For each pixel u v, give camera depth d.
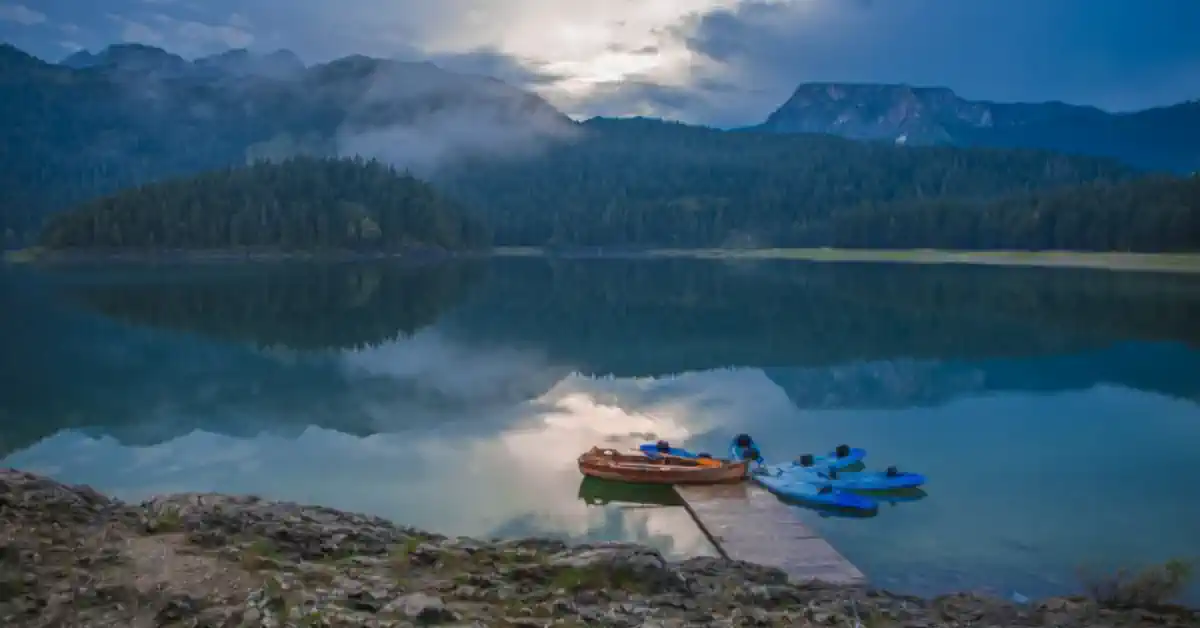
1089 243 158.62
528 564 12.84
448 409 34.25
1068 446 28.80
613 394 37.66
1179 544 19.41
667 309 75.88
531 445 28.58
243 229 175.75
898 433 30.81
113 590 10.40
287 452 27.50
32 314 68.06
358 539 14.05
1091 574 16.58
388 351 49.81
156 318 66.19
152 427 30.84
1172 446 28.83
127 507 14.67
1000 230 177.75
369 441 28.95
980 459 27.22
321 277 120.69
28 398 35.94
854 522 21.08
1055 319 66.44
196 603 10.19
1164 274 115.12
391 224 195.00
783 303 81.12
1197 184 158.38
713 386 39.84
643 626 10.78
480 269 148.00
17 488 14.05
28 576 10.61
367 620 9.98
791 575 17.16
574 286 105.19
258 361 45.97
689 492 22.89
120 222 170.50
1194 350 50.97
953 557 18.64
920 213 196.62
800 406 35.47
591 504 22.28
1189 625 13.02
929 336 57.62
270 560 11.98
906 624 12.30
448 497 22.77
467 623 10.29
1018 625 12.70
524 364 45.62
